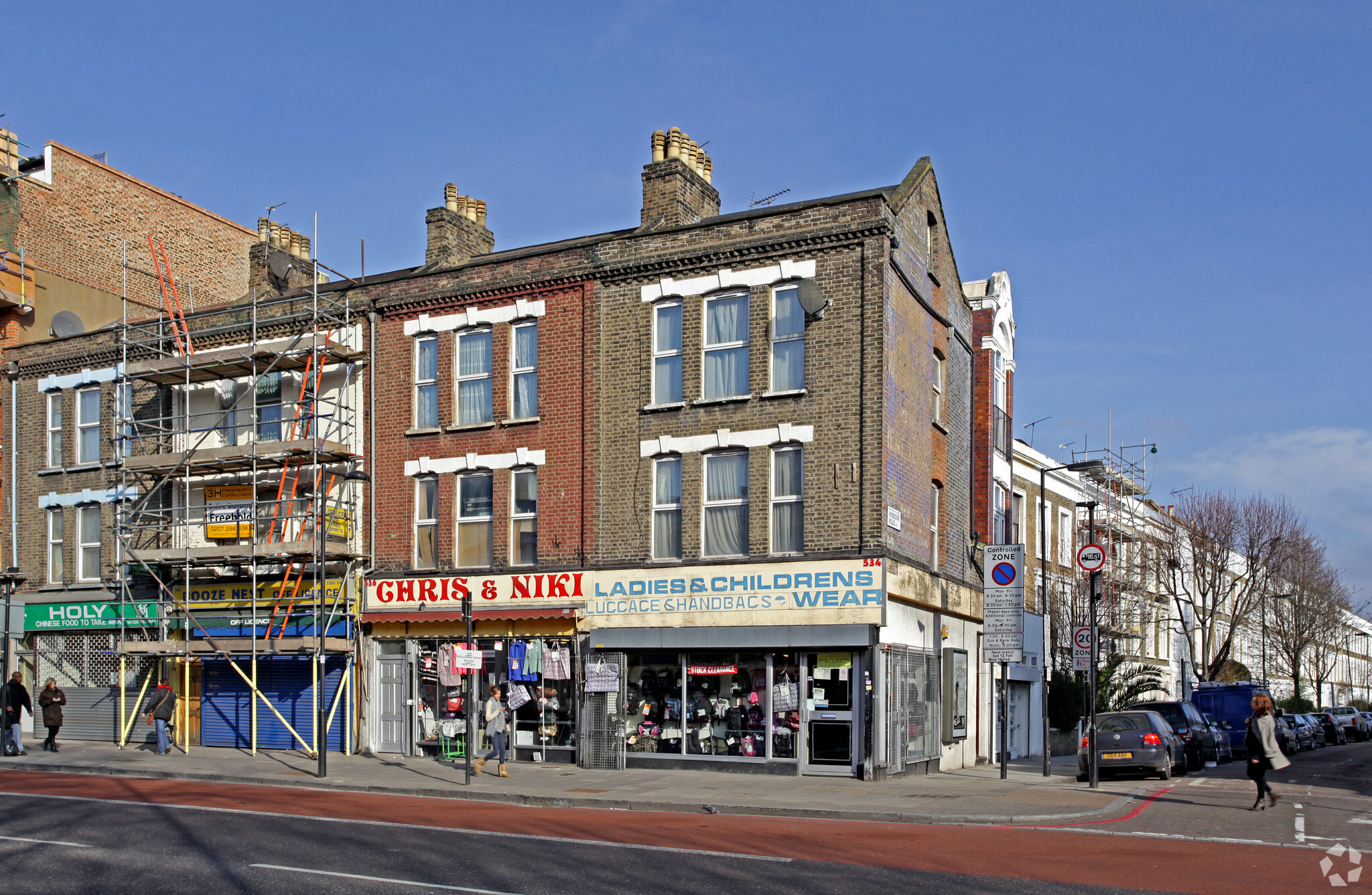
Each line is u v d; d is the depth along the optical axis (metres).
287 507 29.00
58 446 33.69
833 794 19.98
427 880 11.23
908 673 24.61
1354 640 93.00
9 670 32.03
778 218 24.36
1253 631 62.09
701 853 13.19
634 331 25.52
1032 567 40.47
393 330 28.44
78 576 32.75
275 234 36.38
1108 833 15.58
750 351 24.36
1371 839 15.17
